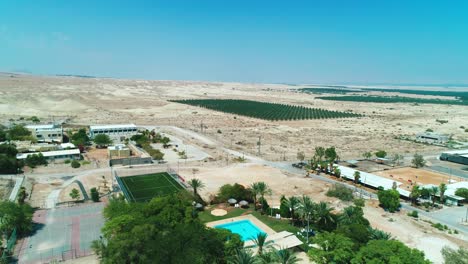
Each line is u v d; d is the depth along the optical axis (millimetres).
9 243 79750
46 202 110938
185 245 63094
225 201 113688
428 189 121438
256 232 91875
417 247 85000
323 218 91625
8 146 155875
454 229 97500
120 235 67312
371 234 74938
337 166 154875
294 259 64812
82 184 130500
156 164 162500
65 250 80000
